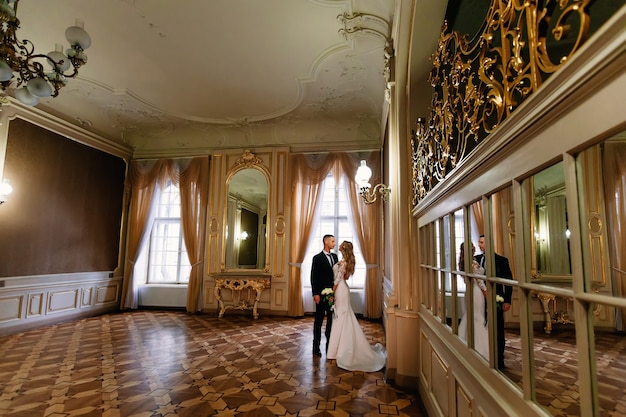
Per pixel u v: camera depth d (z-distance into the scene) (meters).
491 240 1.20
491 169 1.16
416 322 2.72
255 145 6.59
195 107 5.67
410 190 2.87
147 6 3.35
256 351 3.82
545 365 0.84
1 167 4.61
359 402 2.51
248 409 2.39
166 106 5.64
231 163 6.59
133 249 6.64
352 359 3.30
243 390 2.72
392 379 2.89
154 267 6.82
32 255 5.01
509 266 1.05
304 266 6.26
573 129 0.69
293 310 5.91
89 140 6.02
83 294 5.82
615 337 0.60
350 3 3.22
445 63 1.94
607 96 0.59
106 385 2.81
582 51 0.61
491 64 1.19
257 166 6.43
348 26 3.48
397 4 2.77
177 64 4.39
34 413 2.31
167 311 6.45
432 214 2.14
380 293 5.73
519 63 0.94
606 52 0.56
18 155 4.84
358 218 5.98
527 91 0.90
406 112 2.96
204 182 6.58
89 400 2.52
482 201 1.26
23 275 4.87
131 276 6.56
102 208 6.26
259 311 6.07
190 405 2.45
